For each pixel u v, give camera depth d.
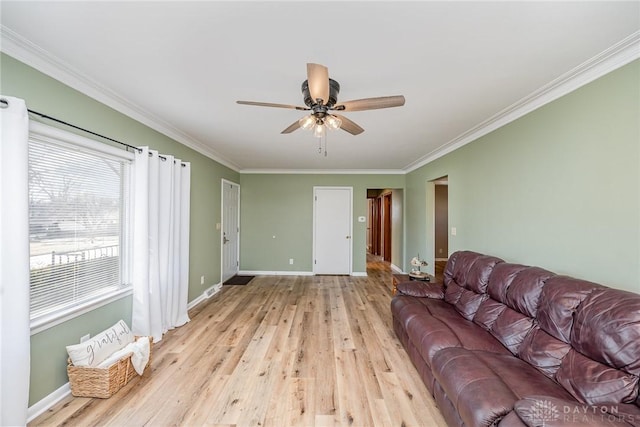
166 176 2.97
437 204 8.19
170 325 3.05
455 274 2.86
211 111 2.65
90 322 2.17
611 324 1.29
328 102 1.95
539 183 2.31
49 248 1.88
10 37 1.53
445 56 1.71
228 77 2.00
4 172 1.47
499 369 1.54
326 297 4.33
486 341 1.90
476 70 1.88
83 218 2.15
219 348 2.62
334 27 1.45
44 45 1.62
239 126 3.08
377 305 3.95
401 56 1.72
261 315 3.52
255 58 1.75
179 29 1.48
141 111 2.64
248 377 2.15
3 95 1.57
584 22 1.40
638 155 1.59
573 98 1.99
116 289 2.48
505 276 2.14
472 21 1.40
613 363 1.24
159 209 2.90
